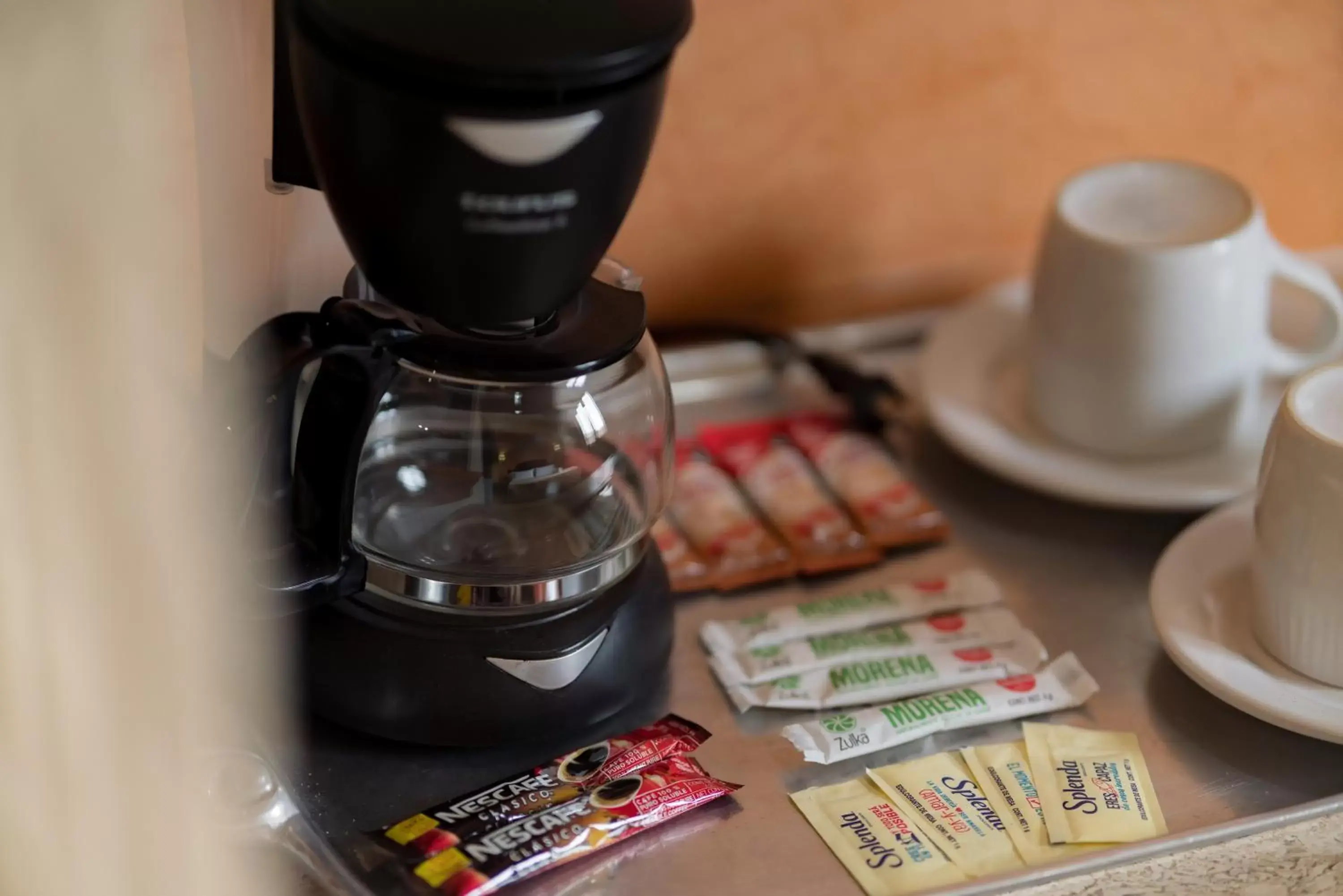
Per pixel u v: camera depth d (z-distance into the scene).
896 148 1.04
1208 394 0.95
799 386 1.05
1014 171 1.06
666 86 0.74
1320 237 1.12
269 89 0.83
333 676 0.82
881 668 0.88
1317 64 1.07
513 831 0.80
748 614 0.92
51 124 0.67
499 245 0.73
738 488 0.98
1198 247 0.92
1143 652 0.90
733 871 0.80
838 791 0.83
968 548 0.96
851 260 1.06
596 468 0.84
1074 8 1.03
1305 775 0.84
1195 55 1.06
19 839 0.68
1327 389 0.85
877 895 0.79
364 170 0.73
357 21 0.71
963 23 1.02
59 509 0.67
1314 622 0.84
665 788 0.82
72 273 0.67
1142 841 0.80
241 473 0.79
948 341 1.04
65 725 0.68
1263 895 0.79
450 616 0.81
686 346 1.04
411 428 0.83
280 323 0.79
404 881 0.78
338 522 0.79
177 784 0.69
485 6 0.72
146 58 0.74
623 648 0.84
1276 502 0.84
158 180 0.75
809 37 1.00
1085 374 0.95
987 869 0.80
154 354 0.69
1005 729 0.86
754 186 1.02
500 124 0.71
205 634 0.71
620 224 0.76
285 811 0.79
